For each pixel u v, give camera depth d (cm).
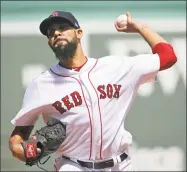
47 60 2722
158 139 2733
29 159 1441
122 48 2720
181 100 2733
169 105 2731
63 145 1505
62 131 1459
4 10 2720
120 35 2722
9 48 2717
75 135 1484
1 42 2716
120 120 1504
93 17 2730
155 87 2730
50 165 1712
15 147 1461
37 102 1480
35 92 1501
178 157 2734
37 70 2719
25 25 2720
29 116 1498
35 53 2717
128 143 1528
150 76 1550
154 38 1574
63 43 1452
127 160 1555
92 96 1468
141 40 2719
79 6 2738
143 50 2716
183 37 2742
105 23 2728
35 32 2725
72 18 1480
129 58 1537
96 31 2723
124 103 1520
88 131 1473
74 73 1497
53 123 1489
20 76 2712
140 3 2748
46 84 1501
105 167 1518
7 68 2709
